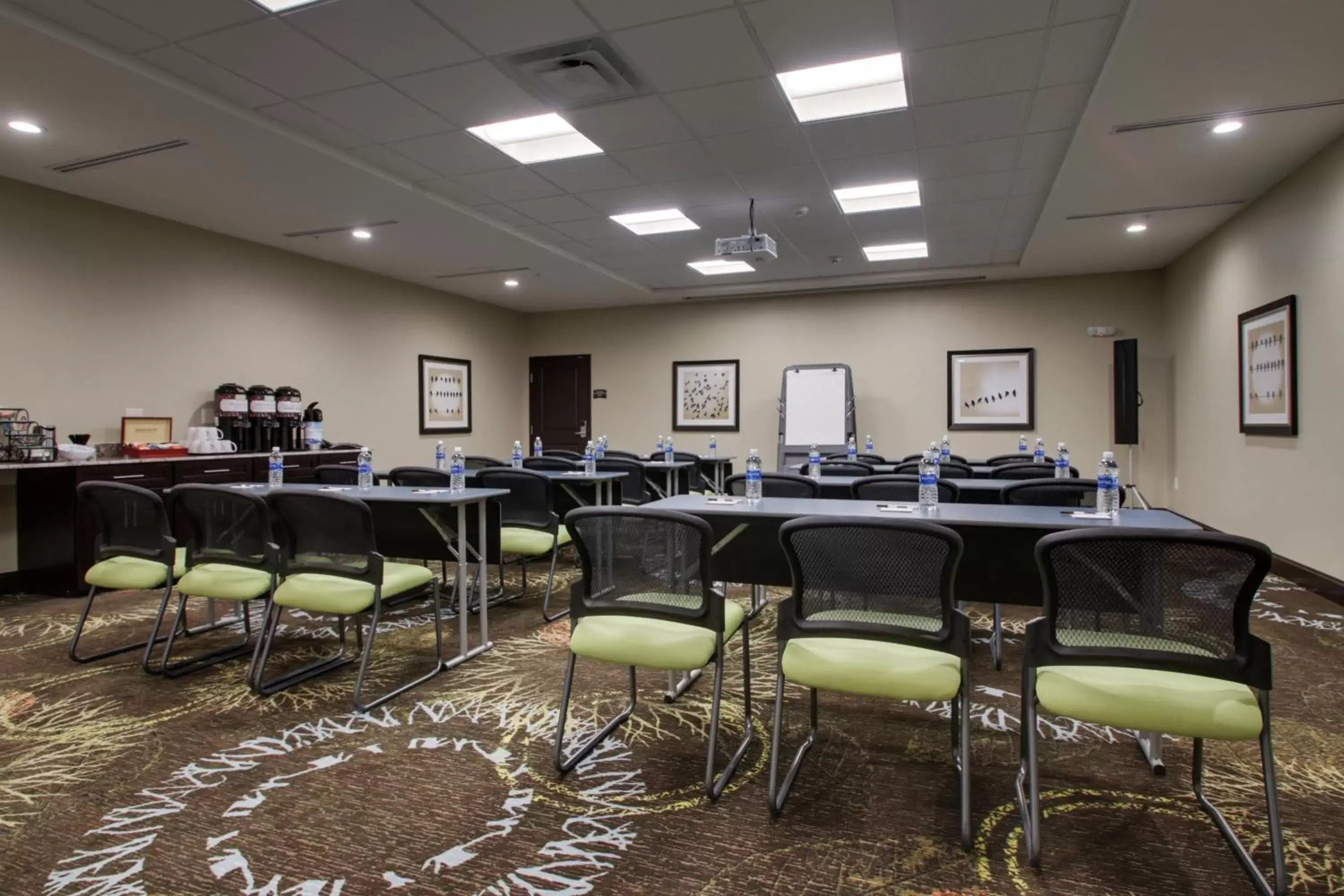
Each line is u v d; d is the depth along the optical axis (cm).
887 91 371
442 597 439
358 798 206
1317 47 304
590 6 289
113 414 511
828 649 191
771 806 195
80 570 441
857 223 596
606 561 213
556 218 580
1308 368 437
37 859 177
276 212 533
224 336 591
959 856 178
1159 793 208
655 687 295
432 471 415
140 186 473
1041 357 786
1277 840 157
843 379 822
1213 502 599
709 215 576
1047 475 434
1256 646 154
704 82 353
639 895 163
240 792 210
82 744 241
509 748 238
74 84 335
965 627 180
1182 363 679
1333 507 411
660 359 941
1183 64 319
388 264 708
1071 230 591
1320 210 420
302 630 374
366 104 373
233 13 290
